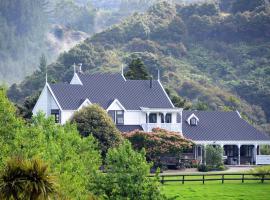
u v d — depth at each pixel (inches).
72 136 5369.1
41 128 4913.9
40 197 2203.5
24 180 2204.7
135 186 4781.0
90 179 4884.4
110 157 4960.6
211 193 7721.5
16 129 4581.7
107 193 4808.1
